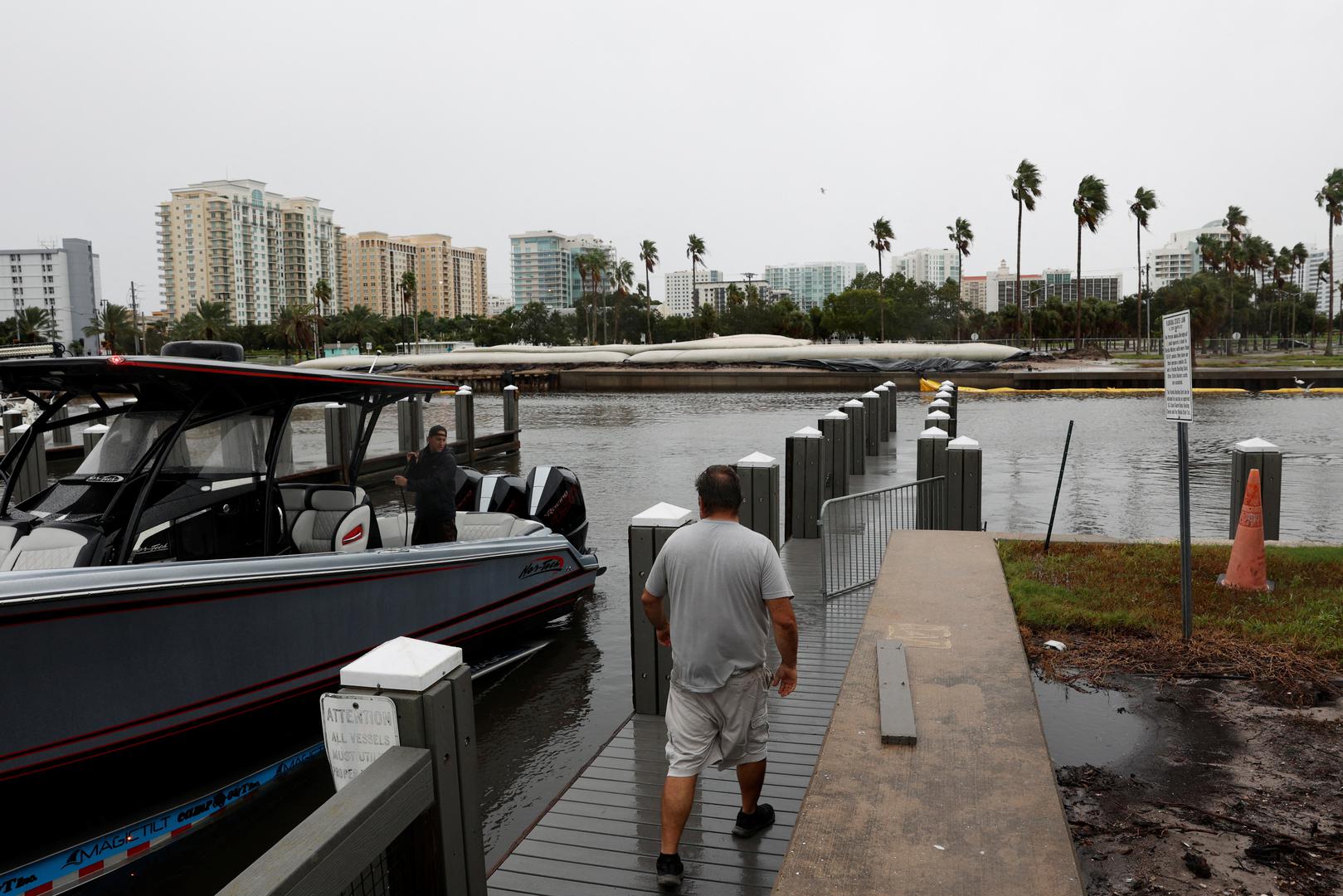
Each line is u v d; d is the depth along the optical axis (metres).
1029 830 3.42
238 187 188.50
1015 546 8.88
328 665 5.53
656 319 123.19
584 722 6.36
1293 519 12.63
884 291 106.06
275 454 6.27
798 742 5.24
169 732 4.73
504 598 7.16
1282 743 4.80
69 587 4.16
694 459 20.17
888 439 21.50
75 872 4.58
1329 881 3.55
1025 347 87.94
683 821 3.71
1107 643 6.27
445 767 2.55
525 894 3.81
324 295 116.69
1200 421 26.81
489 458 20.92
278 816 5.22
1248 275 125.44
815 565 9.44
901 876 3.14
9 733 4.12
